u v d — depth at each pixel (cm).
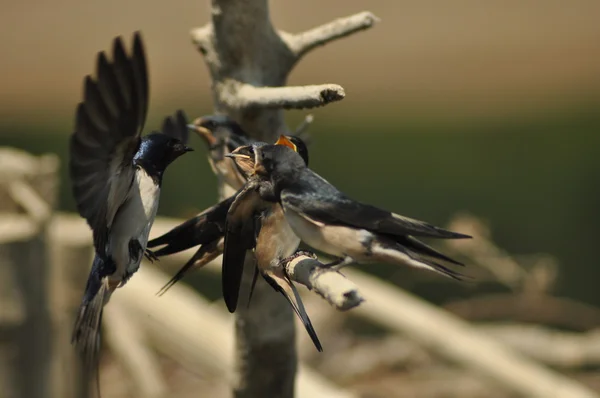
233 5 734
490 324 1489
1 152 983
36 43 3316
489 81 3206
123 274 624
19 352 915
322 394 945
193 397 1289
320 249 587
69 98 3005
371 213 571
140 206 620
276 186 595
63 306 1011
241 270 605
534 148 2517
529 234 1981
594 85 3153
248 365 776
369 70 3309
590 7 3691
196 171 2142
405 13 3669
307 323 572
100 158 568
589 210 2055
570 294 1748
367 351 1362
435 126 2823
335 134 2747
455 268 1502
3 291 898
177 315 1091
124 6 3522
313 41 746
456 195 2197
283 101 656
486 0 3744
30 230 905
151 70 3167
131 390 1212
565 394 1069
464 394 1266
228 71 745
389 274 1642
